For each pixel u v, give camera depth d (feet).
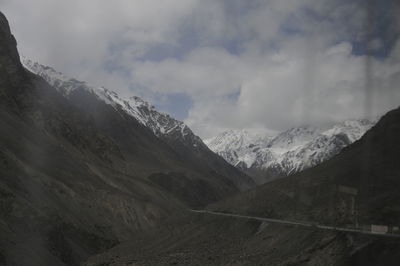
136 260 281.33
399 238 147.13
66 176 436.76
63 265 206.08
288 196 283.38
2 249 165.07
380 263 141.28
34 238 209.97
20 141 409.28
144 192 597.93
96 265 269.44
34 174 338.75
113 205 463.01
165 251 301.84
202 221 343.67
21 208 224.74
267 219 267.80
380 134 247.50
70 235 292.81
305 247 190.29
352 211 205.05
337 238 172.76
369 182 217.15
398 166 218.18
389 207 190.60
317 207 242.78
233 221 299.79
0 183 236.63
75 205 377.71
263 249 224.33
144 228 468.75
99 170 553.23
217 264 230.07
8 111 464.65
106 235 386.11
